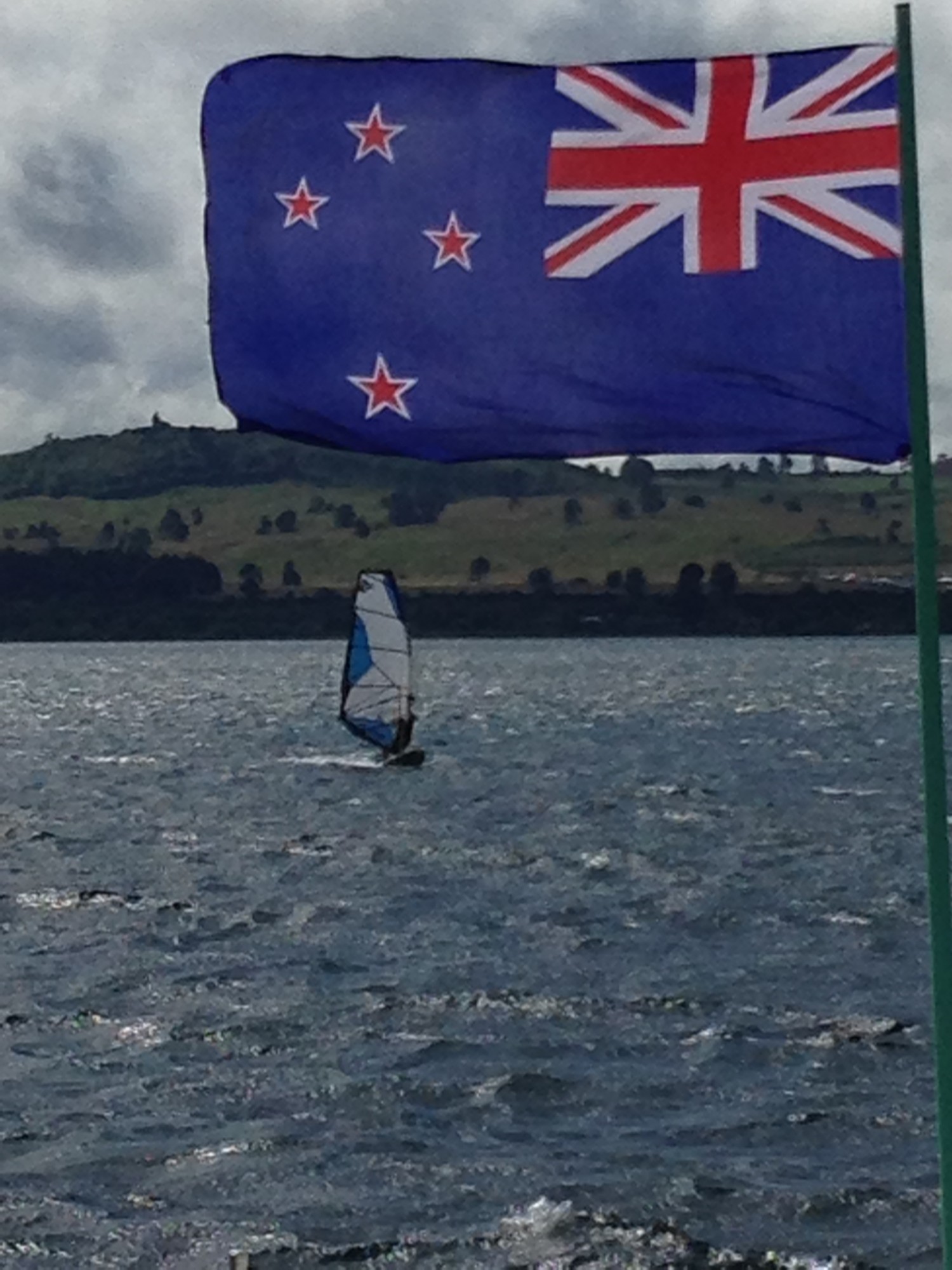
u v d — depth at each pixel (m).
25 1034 31.81
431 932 42.59
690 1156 24.61
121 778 88.94
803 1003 33.69
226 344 10.31
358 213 10.09
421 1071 29.06
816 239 9.70
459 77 10.06
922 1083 27.95
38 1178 23.95
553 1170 24.06
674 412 9.88
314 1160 24.64
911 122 9.52
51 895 48.94
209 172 10.21
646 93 9.92
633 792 77.75
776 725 125.19
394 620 89.38
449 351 10.09
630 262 9.91
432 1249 21.39
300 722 135.50
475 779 85.31
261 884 51.38
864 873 51.12
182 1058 30.11
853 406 9.70
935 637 9.39
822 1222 22.08
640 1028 31.86
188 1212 22.72
